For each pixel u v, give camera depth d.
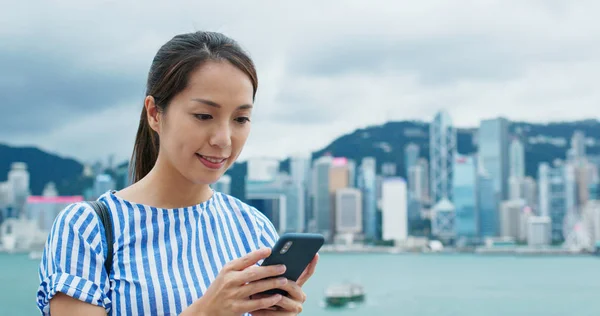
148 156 1.35
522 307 32.44
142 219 1.18
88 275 1.08
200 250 1.21
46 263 1.11
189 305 1.13
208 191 1.31
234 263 1.04
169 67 1.12
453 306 33.03
